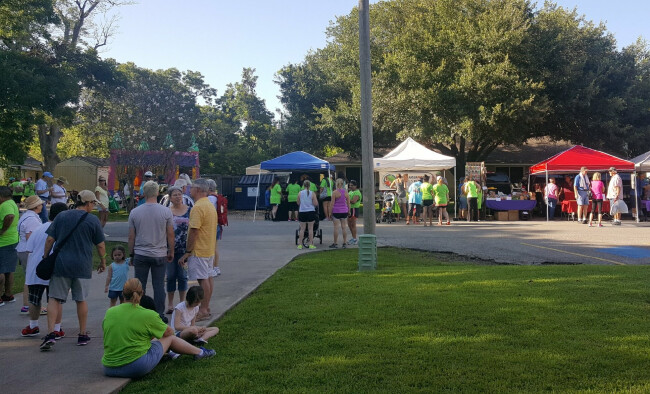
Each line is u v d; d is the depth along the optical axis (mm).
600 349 5098
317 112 42781
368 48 10766
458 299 7109
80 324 6047
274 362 5043
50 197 16562
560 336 5508
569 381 4391
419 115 29328
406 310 6656
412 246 13812
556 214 25844
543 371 4602
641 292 7367
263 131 66938
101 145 41250
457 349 5191
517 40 27125
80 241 6035
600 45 33031
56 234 6016
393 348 5289
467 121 27219
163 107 30031
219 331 6152
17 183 23109
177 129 29969
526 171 36938
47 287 6531
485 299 7074
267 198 25469
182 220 7551
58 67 25094
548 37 29094
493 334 5617
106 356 4883
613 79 32594
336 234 14078
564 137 33156
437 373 4621
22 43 26547
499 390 4242
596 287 7719
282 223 22391
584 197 20750
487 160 35906
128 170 27234
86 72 32438
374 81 31094
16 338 6383
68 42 32125
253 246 14438
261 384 4520
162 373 4984
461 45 28062
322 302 7316
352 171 39500
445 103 28312
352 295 7668
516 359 4887
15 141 23516
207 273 6902
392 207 22906
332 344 5477
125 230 19625
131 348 4840
